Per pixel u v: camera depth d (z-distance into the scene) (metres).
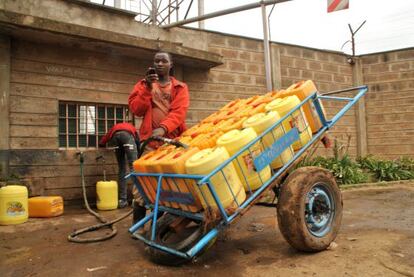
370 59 10.85
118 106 6.89
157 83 3.92
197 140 3.25
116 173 6.66
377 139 10.81
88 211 5.64
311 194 3.12
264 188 2.96
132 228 3.25
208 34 8.06
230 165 2.75
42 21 5.34
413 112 10.52
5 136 5.63
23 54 5.86
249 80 8.57
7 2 5.73
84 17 6.42
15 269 3.04
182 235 3.29
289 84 9.35
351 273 2.59
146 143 3.42
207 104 7.96
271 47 9.04
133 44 6.15
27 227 4.61
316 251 3.08
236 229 4.12
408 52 10.58
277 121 3.02
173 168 2.82
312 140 3.36
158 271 2.86
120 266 3.01
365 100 10.88
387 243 3.31
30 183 5.83
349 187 7.91
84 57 6.42
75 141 6.42
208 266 2.92
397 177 8.94
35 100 5.94
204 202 2.72
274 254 3.13
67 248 3.62
